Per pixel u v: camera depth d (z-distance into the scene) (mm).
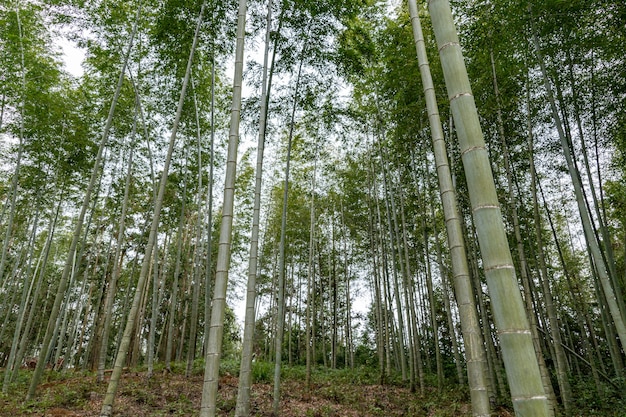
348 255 17031
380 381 10969
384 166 10758
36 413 5789
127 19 7832
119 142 9828
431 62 7820
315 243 16219
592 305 14328
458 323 15727
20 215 12047
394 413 7234
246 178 12727
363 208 13523
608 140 7746
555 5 5809
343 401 8133
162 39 7258
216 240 16359
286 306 20312
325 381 10961
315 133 9398
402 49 8016
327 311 20453
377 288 12578
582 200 6188
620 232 11320
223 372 10055
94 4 7480
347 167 12562
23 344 9852
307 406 7379
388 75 8289
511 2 6297
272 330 18781
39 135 9031
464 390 8898
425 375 12391
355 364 17703
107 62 7957
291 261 17141
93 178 6832
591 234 6012
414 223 12438
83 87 9383
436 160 2576
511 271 1570
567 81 7312
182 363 12406
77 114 9367
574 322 14250
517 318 1496
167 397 7012
